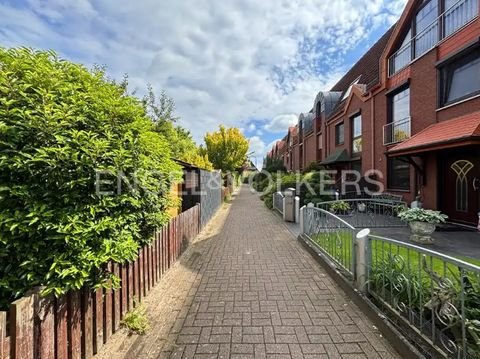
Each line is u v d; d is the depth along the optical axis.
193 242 6.90
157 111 14.98
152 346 2.58
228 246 6.46
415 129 9.46
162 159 3.40
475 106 7.12
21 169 1.89
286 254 5.66
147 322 2.99
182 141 18.69
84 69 2.57
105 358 2.40
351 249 3.83
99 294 2.51
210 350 2.51
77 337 2.24
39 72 2.12
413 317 2.50
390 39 11.08
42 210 1.92
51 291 1.91
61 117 2.01
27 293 1.85
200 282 4.20
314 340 2.63
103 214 2.35
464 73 7.64
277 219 10.57
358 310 3.21
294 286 3.96
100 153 2.18
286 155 37.44
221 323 2.98
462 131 6.47
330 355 2.41
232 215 12.12
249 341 2.64
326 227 4.96
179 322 3.01
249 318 3.07
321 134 20.08
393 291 2.83
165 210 3.89
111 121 2.45
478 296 2.05
